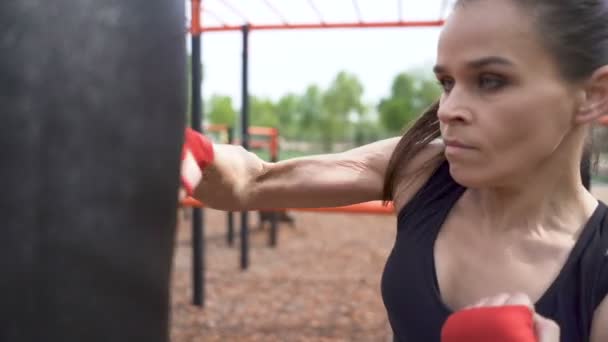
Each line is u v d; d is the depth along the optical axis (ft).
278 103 116.78
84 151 0.97
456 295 2.35
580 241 2.23
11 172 0.93
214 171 2.60
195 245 12.01
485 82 1.91
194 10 10.29
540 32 1.83
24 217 0.93
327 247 19.27
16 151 0.93
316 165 2.97
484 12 1.87
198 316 11.60
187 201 8.06
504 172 1.95
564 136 2.17
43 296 0.95
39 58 0.95
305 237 21.17
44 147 0.94
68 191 0.96
